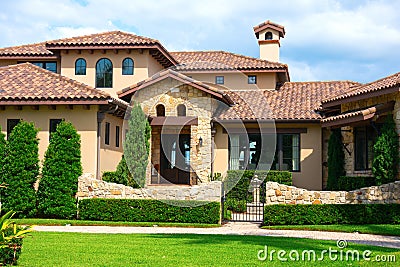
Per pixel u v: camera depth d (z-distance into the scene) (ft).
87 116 68.23
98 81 88.12
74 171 61.26
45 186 60.75
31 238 43.39
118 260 34.12
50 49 87.15
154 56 91.09
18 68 76.18
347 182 67.10
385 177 60.75
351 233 50.37
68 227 54.44
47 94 66.80
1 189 60.49
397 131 61.36
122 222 57.31
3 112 69.00
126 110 73.46
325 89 92.02
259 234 49.32
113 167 75.10
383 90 60.85
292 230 52.95
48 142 68.33
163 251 37.58
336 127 72.43
